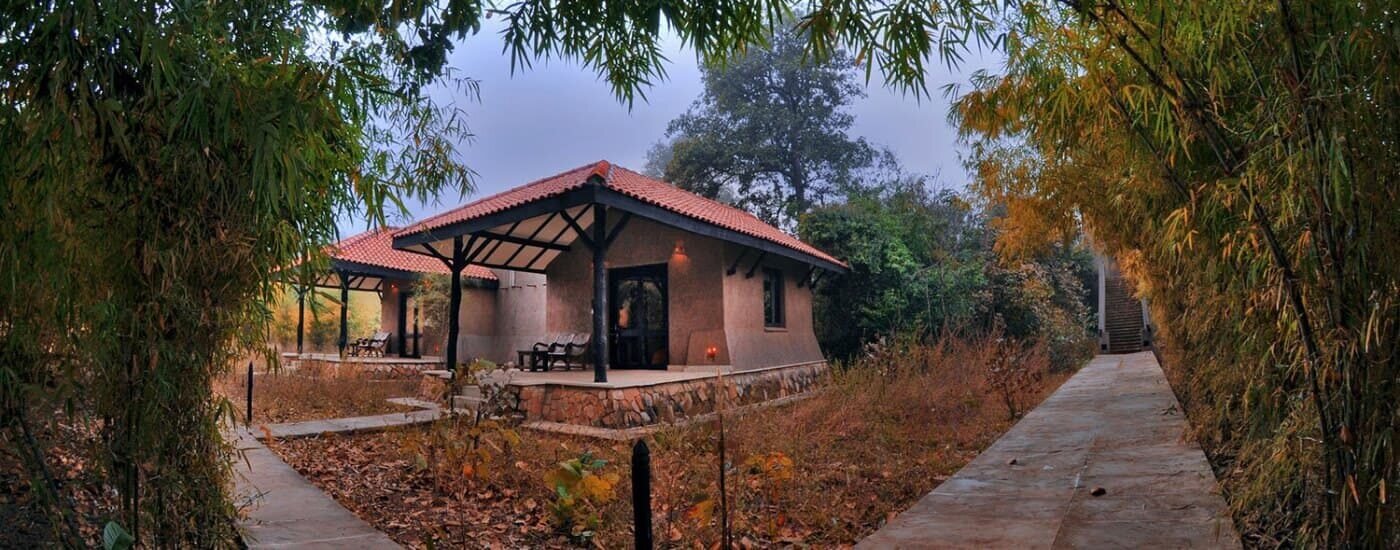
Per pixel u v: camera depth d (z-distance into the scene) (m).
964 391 9.28
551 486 4.06
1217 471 4.48
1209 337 4.38
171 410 2.52
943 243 19.73
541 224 12.11
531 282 16.38
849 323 17.66
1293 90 1.99
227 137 2.24
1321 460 2.25
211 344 2.59
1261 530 3.30
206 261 2.49
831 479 5.91
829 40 2.38
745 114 25.36
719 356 11.92
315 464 6.56
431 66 3.71
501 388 7.40
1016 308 17.45
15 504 3.00
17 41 2.03
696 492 4.66
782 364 13.66
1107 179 5.03
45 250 2.20
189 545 2.68
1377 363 1.93
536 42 2.89
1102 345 19.77
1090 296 25.59
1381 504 1.96
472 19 2.88
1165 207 3.52
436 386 11.36
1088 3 2.36
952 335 11.51
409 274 16.78
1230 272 2.75
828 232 17.75
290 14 2.94
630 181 12.18
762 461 4.80
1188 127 2.50
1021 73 3.29
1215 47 2.35
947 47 2.46
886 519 4.81
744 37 2.70
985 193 8.04
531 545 4.47
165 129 2.36
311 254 3.07
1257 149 2.21
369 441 7.80
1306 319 2.13
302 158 2.43
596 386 8.96
